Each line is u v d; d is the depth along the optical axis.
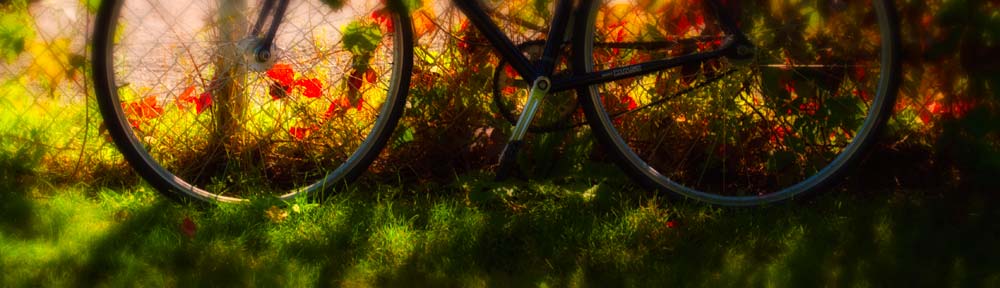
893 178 3.64
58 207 3.28
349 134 3.60
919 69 3.46
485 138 3.66
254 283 2.86
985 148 3.38
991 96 3.36
